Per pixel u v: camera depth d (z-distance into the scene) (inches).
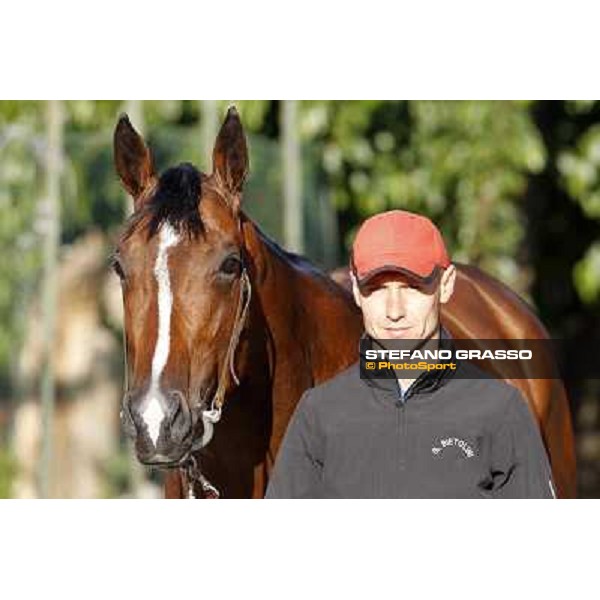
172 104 609.9
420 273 255.3
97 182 588.1
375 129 628.7
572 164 630.5
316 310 330.3
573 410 701.3
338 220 637.9
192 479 305.3
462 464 253.0
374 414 256.8
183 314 274.2
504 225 612.1
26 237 573.9
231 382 290.7
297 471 260.7
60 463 573.3
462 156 606.5
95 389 586.6
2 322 573.3
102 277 588.1
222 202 288.8
